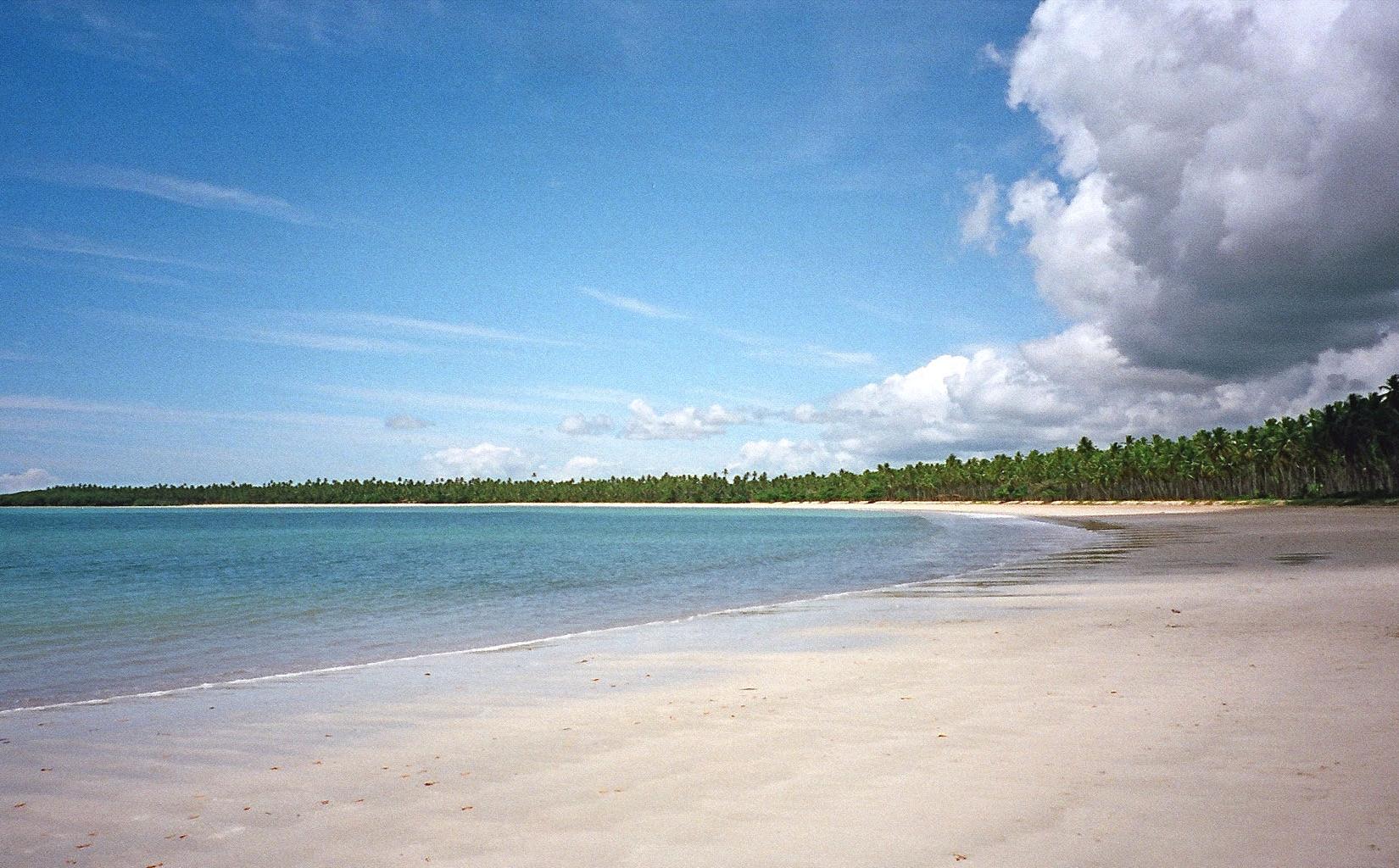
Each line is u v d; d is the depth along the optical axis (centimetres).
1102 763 783
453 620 2464
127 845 677
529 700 1213
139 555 6575
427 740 995
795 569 4266
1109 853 577
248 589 3625
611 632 2017
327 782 834
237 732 1073
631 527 13388
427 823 700
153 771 895
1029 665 1320
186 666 1709
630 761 859
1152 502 15662
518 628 2238
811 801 711
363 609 2783
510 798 757
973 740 885
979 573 3475
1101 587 2642
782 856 595
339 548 7612
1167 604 2061
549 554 6397
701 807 708
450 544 8156
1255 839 592
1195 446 16375
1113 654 1393
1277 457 14000
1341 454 12169
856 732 944
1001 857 577
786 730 966
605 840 642
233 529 13688
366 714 1159
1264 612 1820
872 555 5184
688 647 1714
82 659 1828
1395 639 1402
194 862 635
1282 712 946
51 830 719
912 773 777
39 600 3206
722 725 1004
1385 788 686
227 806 769
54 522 18312
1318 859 557
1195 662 1280
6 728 1123
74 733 1085
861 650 1569
